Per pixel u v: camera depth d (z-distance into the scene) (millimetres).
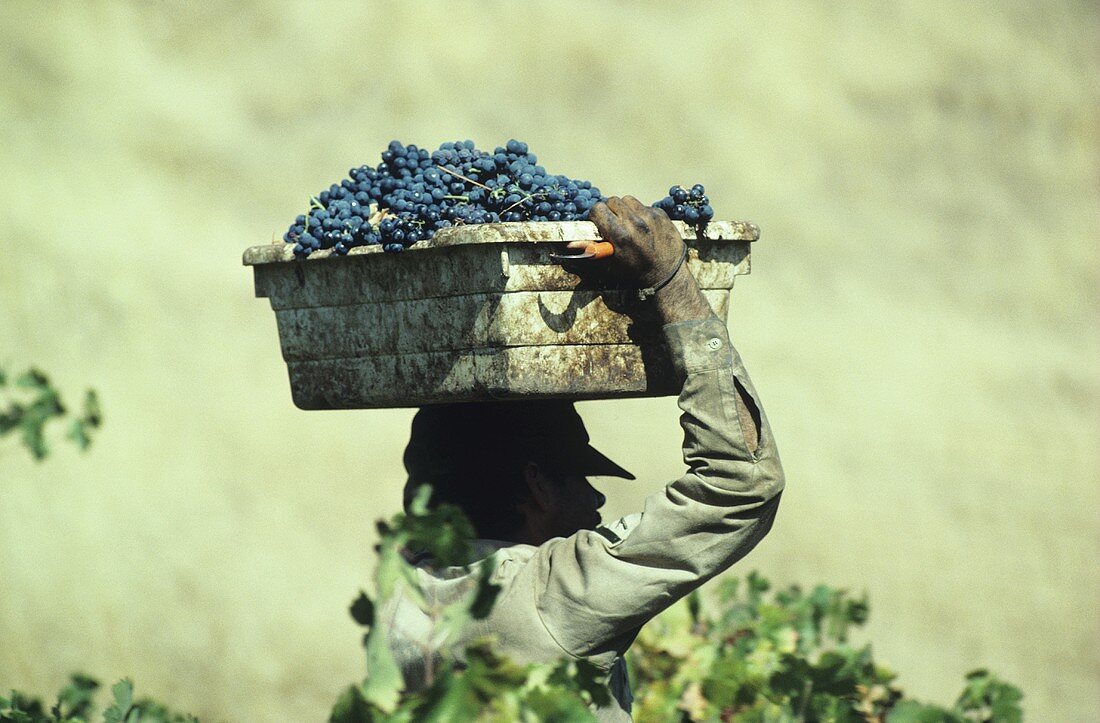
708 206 11516
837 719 13375
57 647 31891
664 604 10484
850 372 67812
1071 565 49406
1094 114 118312
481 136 92812
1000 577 47250
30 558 35500
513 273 10758
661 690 15984
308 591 38219
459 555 8273
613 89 100688
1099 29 130250
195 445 45844
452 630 8281
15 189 61594
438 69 96750
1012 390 70812
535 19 104062
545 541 11898
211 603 36062
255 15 92312
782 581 43438
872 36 117625
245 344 55469
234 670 32969
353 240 11562
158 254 60844
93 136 71312
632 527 10680
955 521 52188
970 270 89750
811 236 88312
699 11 112062
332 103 89000
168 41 86000
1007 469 59344
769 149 99875
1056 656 41562
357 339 11867
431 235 11125
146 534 38906
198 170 73688
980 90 116500
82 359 50156
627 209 10586
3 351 48844
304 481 45344
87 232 60250
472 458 11805
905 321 77875
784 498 50938
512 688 8227
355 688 8211
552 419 11953
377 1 98062
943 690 38188
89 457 42094
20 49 75750
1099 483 59594
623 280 11055
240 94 85500
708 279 11875
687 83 103625
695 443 10477
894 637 41125
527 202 11297
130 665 32031
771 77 107500
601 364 11125
